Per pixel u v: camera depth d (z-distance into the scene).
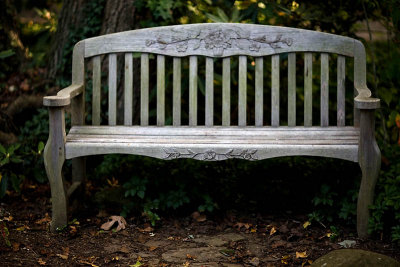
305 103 3.76
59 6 6.67
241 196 3.98
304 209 3.85
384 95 4.64
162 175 3.93
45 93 4.80
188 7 4.71
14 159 3.82
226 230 3.56
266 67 5.18
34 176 4.17
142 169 4.19
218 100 5.05
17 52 5.22
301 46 3.71
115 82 3.77
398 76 4.74
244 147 3.30
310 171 4.15
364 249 3.18
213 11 5.12
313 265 2.86
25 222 3.56
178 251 3.19
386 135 4.58
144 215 3.67
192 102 3.79
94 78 3.79
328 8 4.65
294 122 3.77
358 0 4.41
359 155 3.27
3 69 5.08
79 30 4.83
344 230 3.47
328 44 3.70
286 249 3.22
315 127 3.68
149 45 3.75
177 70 3.78
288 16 4.79
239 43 3.74
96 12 4.80
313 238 3.35
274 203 3.94
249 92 5.11
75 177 3.95
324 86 3.73
